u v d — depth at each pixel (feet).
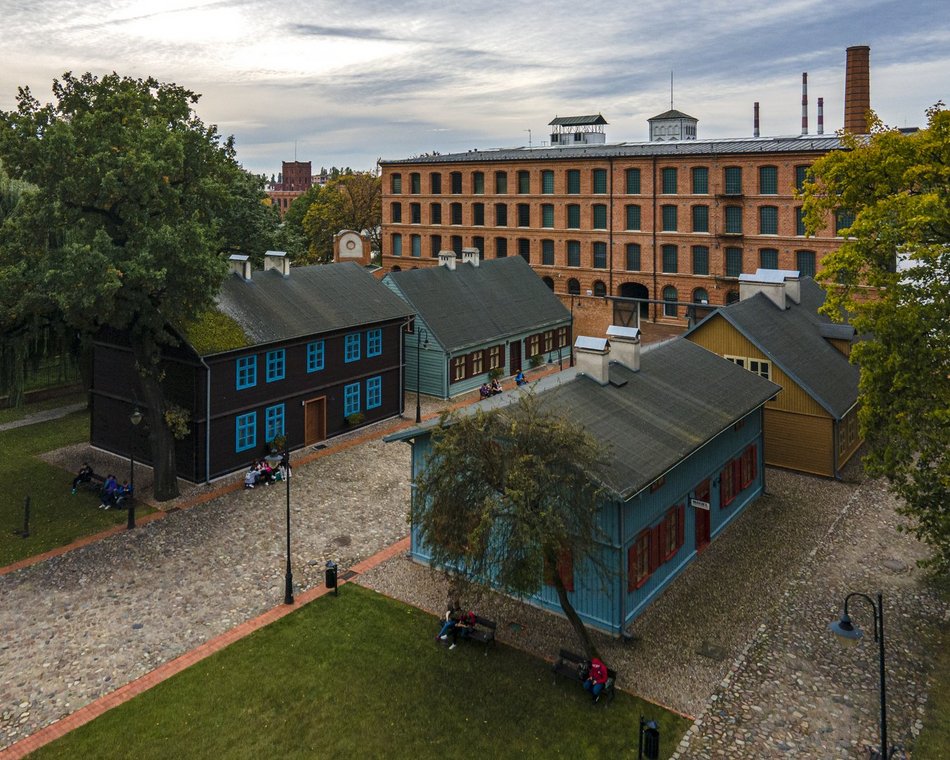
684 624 66.33
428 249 277.44
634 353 83.92
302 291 122.62
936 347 64.59
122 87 92.48
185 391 101.35
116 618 67.56
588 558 61.77
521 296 173.37
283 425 112.37
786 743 51.31
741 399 88.28
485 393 146.41
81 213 86.17
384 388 130.52
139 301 84.74
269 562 78.43
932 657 61.05
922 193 76.23
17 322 93.45
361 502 94.84
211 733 52.39
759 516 89.76
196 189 92.99
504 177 254.88
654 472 65.46
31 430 124.88
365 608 68.95
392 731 52.47
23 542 83.35
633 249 229.45
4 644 63.62
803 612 68.08
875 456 70.64
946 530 63.10
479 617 65.26
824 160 86.94
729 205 208.03
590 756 49.90
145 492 98.07
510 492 50.88
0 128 81.46
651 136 279.28
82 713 54.65
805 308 123.95
